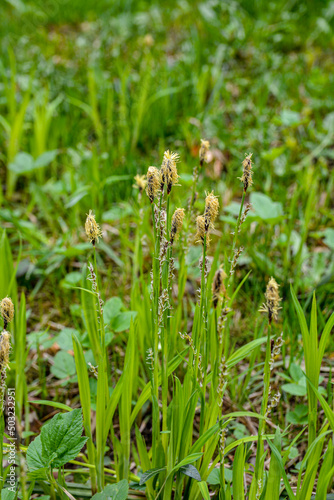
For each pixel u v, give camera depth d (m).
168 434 0.62
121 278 0.94
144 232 0.84
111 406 0.63
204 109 1.44
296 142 1.23
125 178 0.99
